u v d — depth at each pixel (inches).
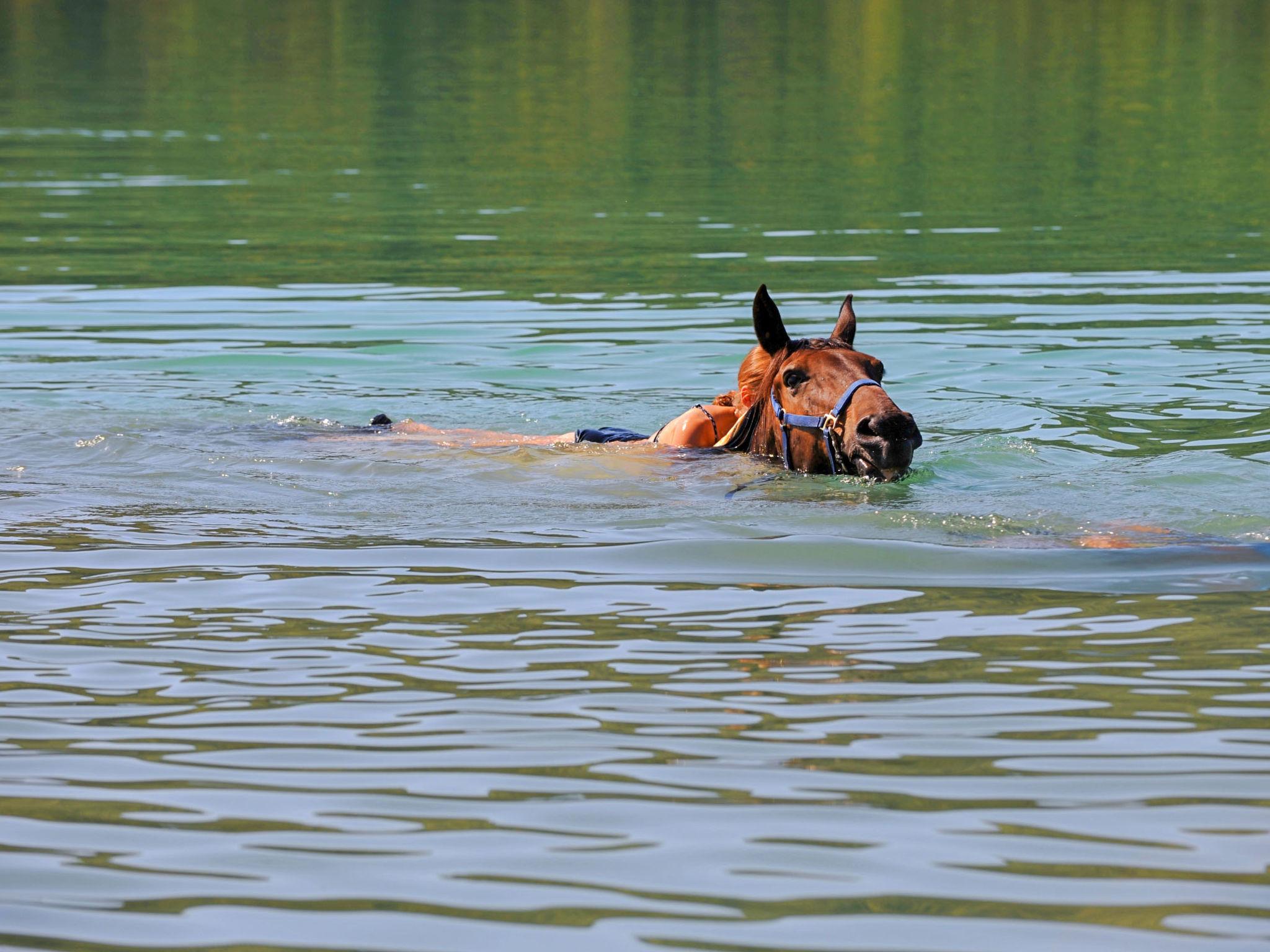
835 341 472.4
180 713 283.3
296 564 376.8
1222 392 602.5
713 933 208.8
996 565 370.3
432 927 211.5
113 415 581.9
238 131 1643.7
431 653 313.0
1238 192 1242.6
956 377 650.8
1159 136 1589.6
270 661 309.3
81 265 954.1
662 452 481.1
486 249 1014.4
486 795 249.9
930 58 2485.2
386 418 544.1
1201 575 360.8
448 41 2785.4
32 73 2242.9
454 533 403.9
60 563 378.6
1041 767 257.1
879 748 265.1
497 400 626.5
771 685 293.7
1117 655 307.9
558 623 330.6
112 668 306.0
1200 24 2977.4
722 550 383.6
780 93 2009.1
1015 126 1680.6
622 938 207.9
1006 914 212.7
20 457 498.3
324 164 1419.8
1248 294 835.4
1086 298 832.9
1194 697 285.1
